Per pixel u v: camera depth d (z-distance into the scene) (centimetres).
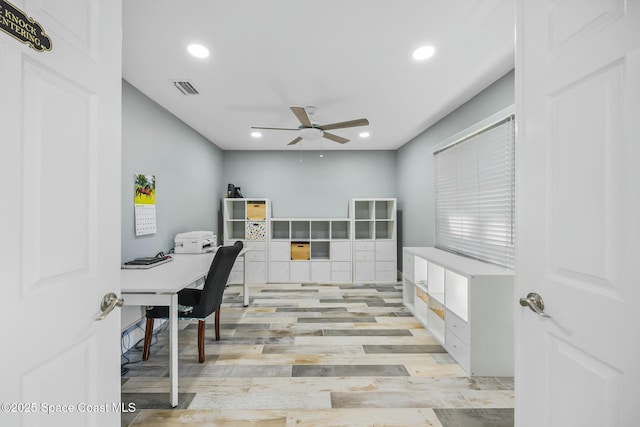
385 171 557
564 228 87
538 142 97
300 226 559
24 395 71
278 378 217
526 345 102
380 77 256
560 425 88
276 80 261
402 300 413
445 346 262
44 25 75
